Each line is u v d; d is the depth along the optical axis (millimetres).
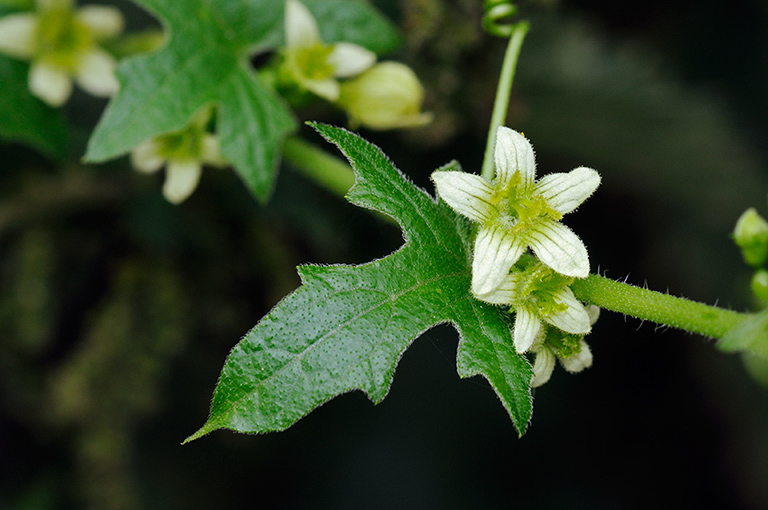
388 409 314
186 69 229
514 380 201
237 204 275
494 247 203
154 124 225
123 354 266
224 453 305
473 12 265
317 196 271
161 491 289
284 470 315
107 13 240
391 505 313
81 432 265
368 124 243
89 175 274
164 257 276
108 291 272
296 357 198
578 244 203
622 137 309
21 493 277
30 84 239
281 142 231
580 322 203
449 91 267
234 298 285
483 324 203
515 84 294
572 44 302
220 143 229
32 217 269
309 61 235
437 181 204
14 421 277
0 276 268
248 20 235
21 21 236
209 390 290
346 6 242
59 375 264
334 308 200
